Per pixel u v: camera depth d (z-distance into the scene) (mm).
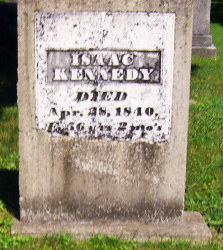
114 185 2139
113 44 2049
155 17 2031
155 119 2098
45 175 2125
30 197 2141
